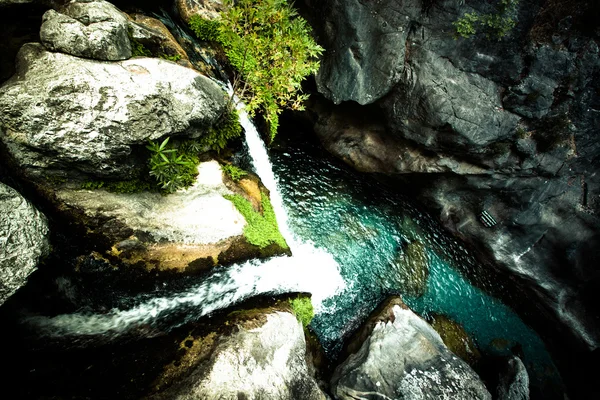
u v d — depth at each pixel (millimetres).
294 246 6914
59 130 3582
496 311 8945
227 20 5172
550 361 8812
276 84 5629
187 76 5008
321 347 6289
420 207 9695
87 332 3814
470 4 6715
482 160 8000
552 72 7074
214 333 4250
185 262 4352
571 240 8375
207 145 5754
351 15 7172
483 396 5559
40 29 3840
